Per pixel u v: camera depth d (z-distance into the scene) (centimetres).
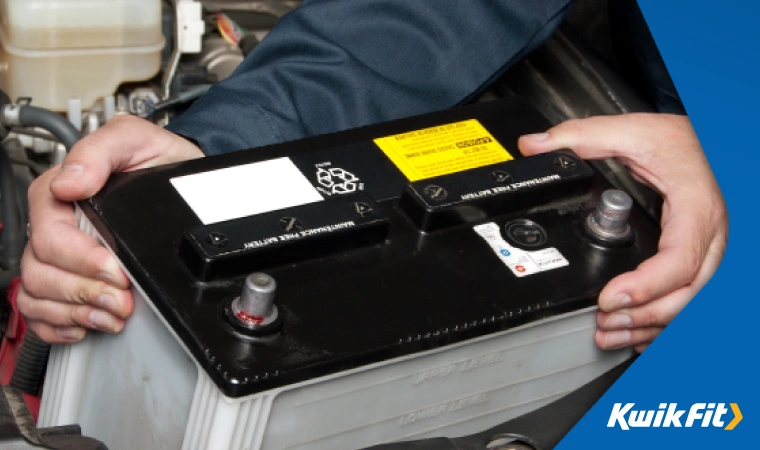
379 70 127
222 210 96
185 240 88
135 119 110
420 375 90
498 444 95
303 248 91
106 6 151
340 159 105
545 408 99
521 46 128
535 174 105
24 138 156
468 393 96
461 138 112
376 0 128
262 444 84
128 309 94
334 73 126
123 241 90
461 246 98
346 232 93
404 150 108
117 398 99
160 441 91
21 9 147
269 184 100
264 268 90
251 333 82
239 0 182
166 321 85
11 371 134
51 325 104
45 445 73
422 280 93
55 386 110
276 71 126
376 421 91
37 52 150
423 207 98
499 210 102
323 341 84
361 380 86
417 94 129
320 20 128
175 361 87
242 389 78
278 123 123
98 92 157
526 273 96
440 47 127
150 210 94
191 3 160
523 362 98
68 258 96
